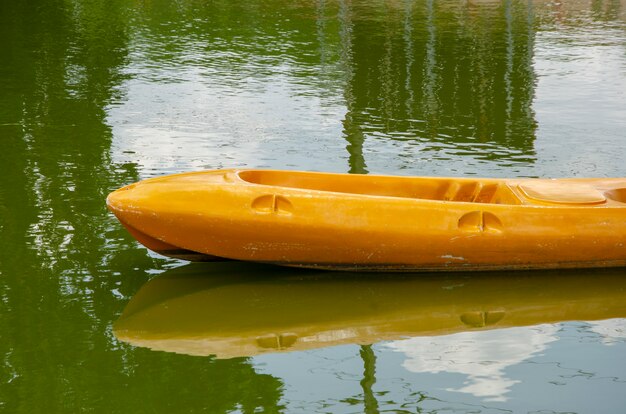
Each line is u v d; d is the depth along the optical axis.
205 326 6.13
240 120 11.24
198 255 6.80
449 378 5.46
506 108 12.03
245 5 22.28
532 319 6.22
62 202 8.14
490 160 9.61
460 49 16.42
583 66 14.91
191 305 6.38
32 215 7.82
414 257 6.62
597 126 11.08
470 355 5.74
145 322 6.13
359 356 5.75
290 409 5.15
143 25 19.00
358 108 11.96
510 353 5.77
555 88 13.24
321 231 6.45
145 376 5.47
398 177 7.18
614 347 5.82
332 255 6.61
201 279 6.75
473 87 13.35
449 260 6.67
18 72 13.95
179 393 5.30
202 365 5.62
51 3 22.19
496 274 6.84
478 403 5.19
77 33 17.83
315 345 5.89
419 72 14.38
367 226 6.45
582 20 20.59
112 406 5.16
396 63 15.11
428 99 12.52
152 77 13.78
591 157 9.73
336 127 10.98
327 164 9.41
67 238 7.37
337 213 6.45
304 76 14.00
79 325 6.05
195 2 22.81
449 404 5.18
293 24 19.25
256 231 6.44
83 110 11.61
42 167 9.14
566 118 11.49
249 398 5.23
